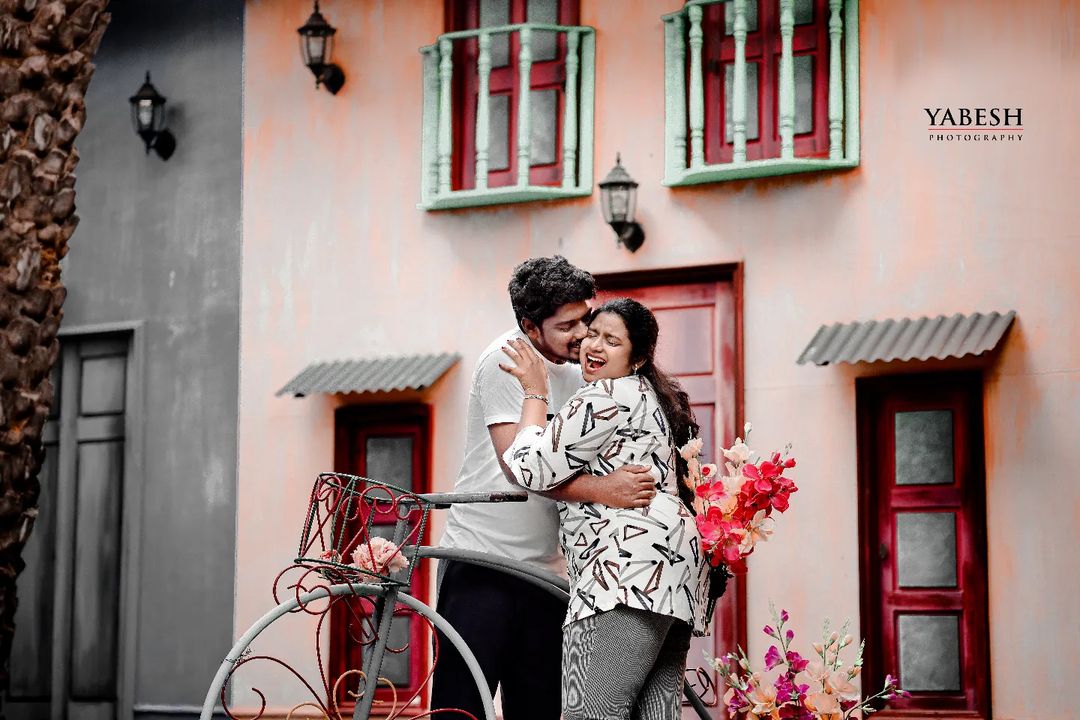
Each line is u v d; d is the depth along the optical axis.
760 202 8.38
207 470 9.83
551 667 4.65
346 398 9.38
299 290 9.61
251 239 9.80
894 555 7.96
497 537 4.62
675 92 8.58
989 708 7.61
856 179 8.16
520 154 8.77
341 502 4.43
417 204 9.28
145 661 9.90
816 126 8.33
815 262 8.21
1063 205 7.68
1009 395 7.70
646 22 8.76
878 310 8.04
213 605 9.70
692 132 8.43
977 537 7.80
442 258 9.21
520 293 4.54
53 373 10.45
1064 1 7.79
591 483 4.09
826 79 8.33
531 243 8.96
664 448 4.16
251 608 9.52
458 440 9.03
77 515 10.26
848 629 7.94
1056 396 7.59
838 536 8.02
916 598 7.90
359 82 9.55
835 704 4.93
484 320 9.04
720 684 8.23
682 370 8.53
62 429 10.35
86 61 7.82
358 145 9.53
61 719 10.14
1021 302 7.72
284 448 9.54
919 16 8.09
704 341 8.51
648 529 4.09
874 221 8.09
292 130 9.74
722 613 8.29
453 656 4.63
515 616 4.64
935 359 7.86
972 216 7.88
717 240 8.47
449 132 9.04
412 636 8.96
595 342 4.19
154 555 9.95
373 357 9.34
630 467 4.09
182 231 10.08
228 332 9.84
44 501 10.38
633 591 4.03
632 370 4.24
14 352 7.60
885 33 8.15
